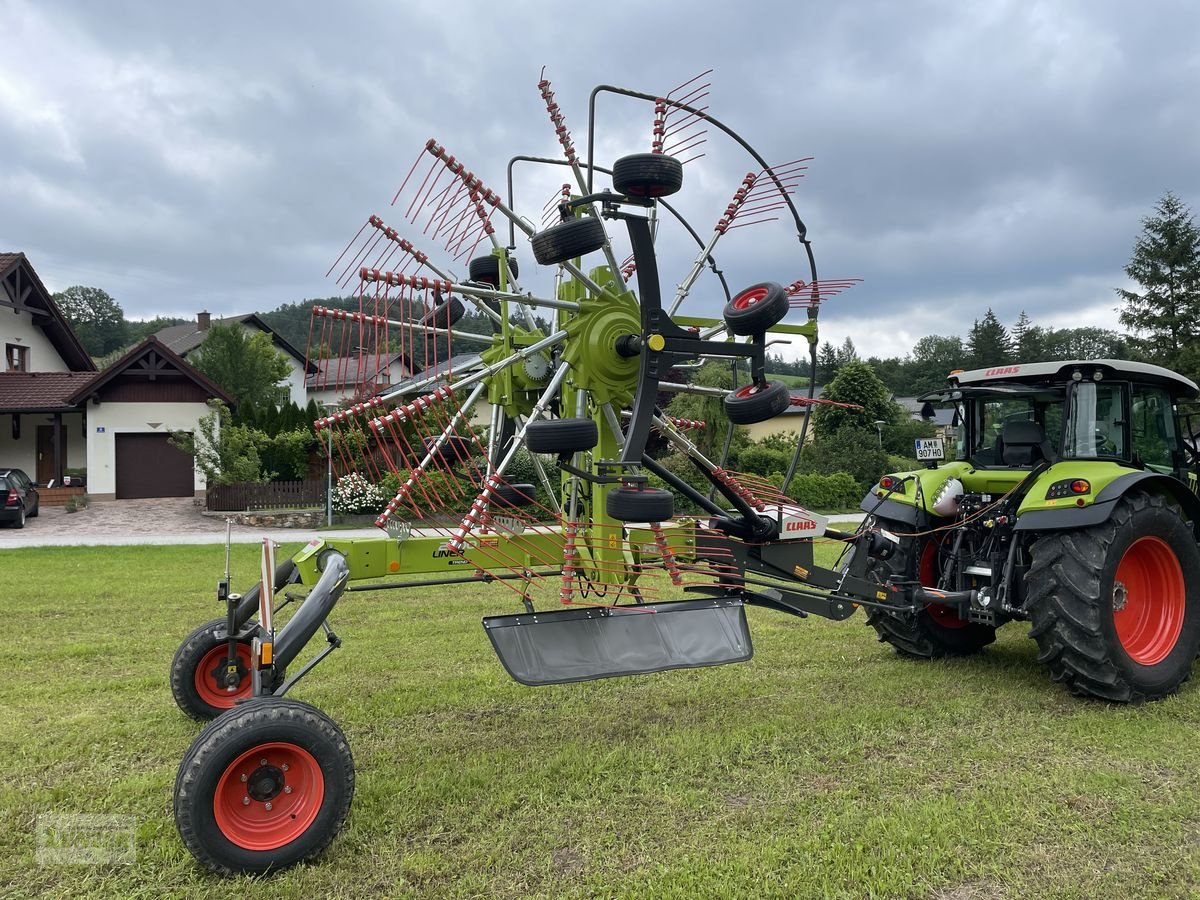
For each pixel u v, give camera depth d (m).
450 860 2.90
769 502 4.98
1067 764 3.71
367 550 3.99
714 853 2.92
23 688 4.93
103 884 2.75
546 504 5.50
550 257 3.65
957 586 5.28
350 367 4.19
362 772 3.68
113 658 5.66
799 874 2.77
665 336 3.93
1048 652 4.64
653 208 4.45
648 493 3.65
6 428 23.84
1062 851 2.94
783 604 4.83
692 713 4.50
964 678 5.18
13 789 3.50
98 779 3.60
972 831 3.06
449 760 3.83
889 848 2.91
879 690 4.91
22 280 24.75
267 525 17.31
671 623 3.92
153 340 21.91
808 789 3.49
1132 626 4.90
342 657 5.69
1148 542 4.85
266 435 20.08
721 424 19.03
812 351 4.82
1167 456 5.61
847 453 25.55
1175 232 31.41
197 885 2.76
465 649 5.93
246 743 2.83
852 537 5.43
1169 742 3.99
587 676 3.62
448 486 4.25
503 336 4.27
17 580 9.30
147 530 16.86
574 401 4.24
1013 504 5.09
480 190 4.08
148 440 22.55
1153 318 31.39
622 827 3.15
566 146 4.25
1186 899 2.64
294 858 2.87
